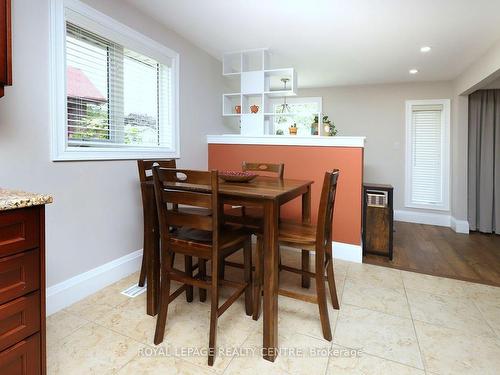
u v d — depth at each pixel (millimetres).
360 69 3988
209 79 3574
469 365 1493
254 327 1802
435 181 4738
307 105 5254
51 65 1856
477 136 4273
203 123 3494
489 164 4219
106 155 2264
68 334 1708
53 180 1906
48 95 1851
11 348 1019
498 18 2502
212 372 1430
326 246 1941
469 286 2420
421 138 4781
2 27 1268
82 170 2096
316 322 1866
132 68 2586
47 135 1858
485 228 4219
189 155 3256
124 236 2469
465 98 4246
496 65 3021
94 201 2195
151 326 1792
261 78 3430
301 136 3127
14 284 1020
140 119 2686
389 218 3072
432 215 4742
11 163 1680
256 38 3027
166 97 2947
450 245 3625
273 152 3281
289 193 1708
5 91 1638
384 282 2479
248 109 3840
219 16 2570
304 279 2338
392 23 2623
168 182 1736
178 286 2354
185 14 2545
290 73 3412
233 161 3473
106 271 2309
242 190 1671
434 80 4551
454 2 2252
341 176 3000
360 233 2953
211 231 1606
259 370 1448
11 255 1002
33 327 1081
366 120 4949
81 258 2117
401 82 4707
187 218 1541
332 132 3756
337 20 2590
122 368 1448
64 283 2004
